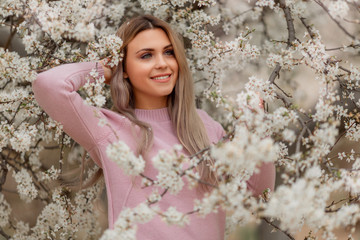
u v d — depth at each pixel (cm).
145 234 179
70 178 251
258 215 136
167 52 201
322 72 195
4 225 295
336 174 153
